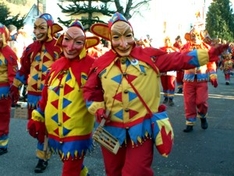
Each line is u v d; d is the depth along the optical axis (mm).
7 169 5305
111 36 3607
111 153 3697
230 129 8047
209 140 7102
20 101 9789
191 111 7688
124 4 25359
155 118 3578
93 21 14023
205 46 7484
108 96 3598
